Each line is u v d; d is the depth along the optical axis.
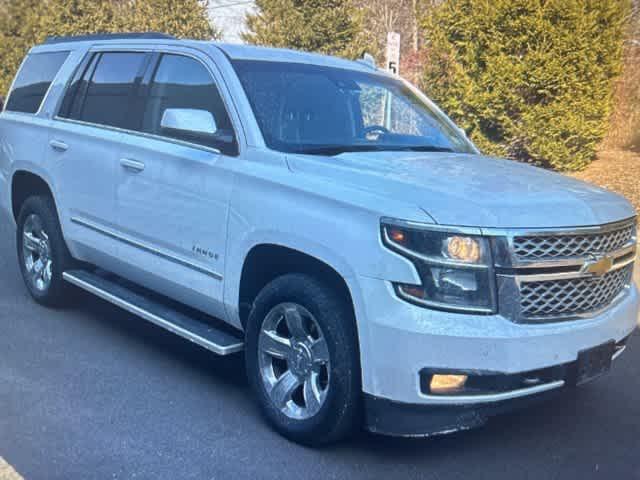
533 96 12.99
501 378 3.60
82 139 5.72
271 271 4.48
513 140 13.31
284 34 16.09
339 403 3.88
